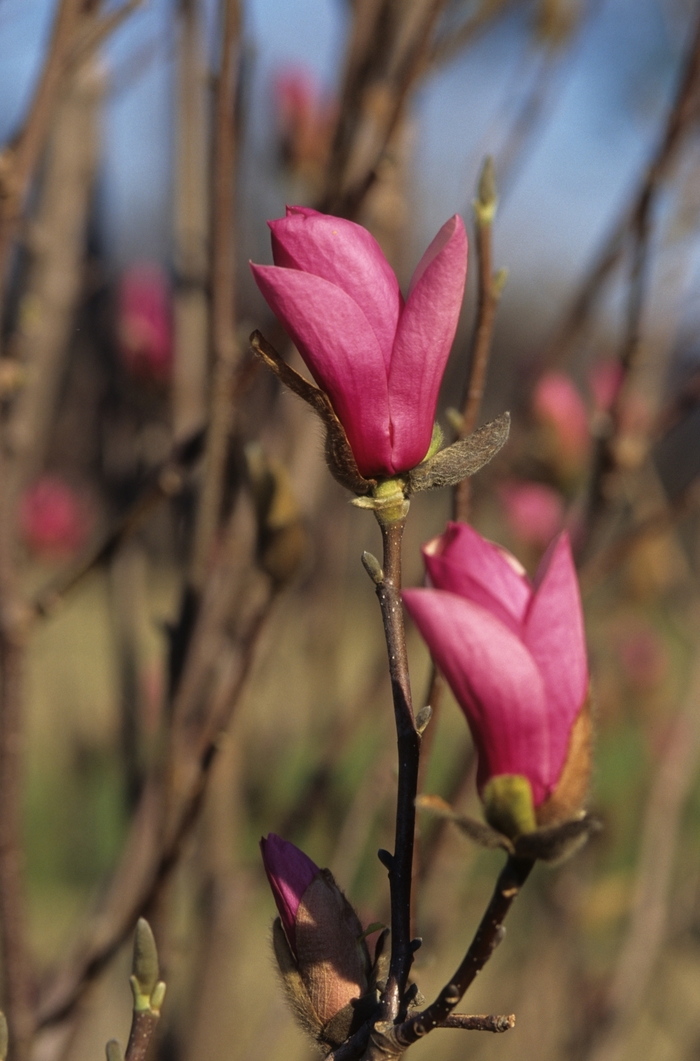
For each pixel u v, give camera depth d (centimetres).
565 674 71
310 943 75
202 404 111
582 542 106
